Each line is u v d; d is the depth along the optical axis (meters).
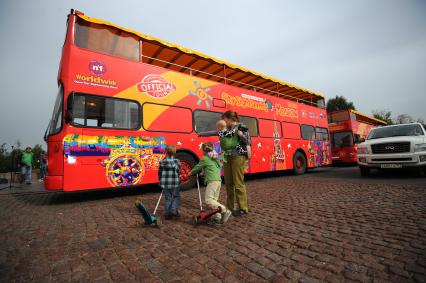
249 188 7.37
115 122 5.82
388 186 6.32
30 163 11.66
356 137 17.20
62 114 5.21
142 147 6.18
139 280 2.08
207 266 2.32
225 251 2.65
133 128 6.09
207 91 7.88
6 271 2.27
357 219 3.62
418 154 7.87
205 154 3.90
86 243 2.97
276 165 9.99
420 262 2.21
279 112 10.60
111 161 5.64
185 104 7.23
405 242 2.68
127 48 6.36
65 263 2.43
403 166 8.07
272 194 6.10
